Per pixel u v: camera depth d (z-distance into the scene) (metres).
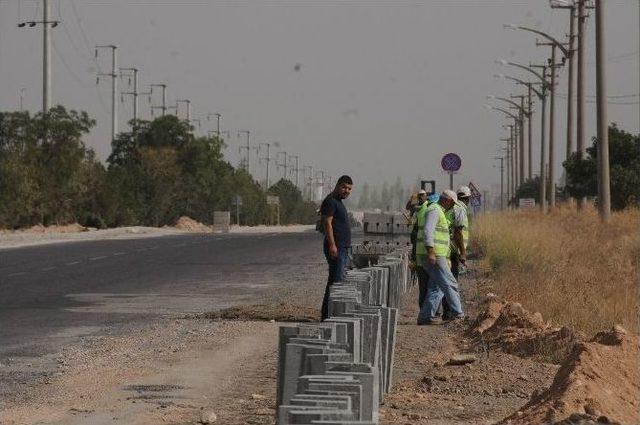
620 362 32.72
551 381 35.81
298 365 24.30
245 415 31.30
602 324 49.66
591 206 177.50
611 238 104.19
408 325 53.94
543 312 52.62
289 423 18.28
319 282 82.75
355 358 27.75
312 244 149.25
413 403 32.31
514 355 41.62
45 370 40.25
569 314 51.88
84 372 39.72
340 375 21.25
